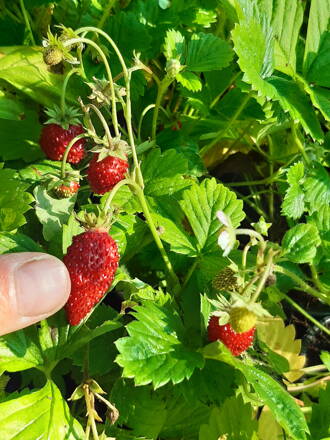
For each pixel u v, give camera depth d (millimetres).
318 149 153
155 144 148
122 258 129
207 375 110
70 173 110
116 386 113
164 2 157
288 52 143
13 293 90
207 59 141
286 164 167
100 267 96
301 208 143
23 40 157
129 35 143
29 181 121
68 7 158
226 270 96
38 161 129
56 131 119
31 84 134
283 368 119
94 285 97
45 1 147
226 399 110
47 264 92
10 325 93
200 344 106
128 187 122
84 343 102
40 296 91
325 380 145
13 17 163
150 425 112
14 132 136
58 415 97
